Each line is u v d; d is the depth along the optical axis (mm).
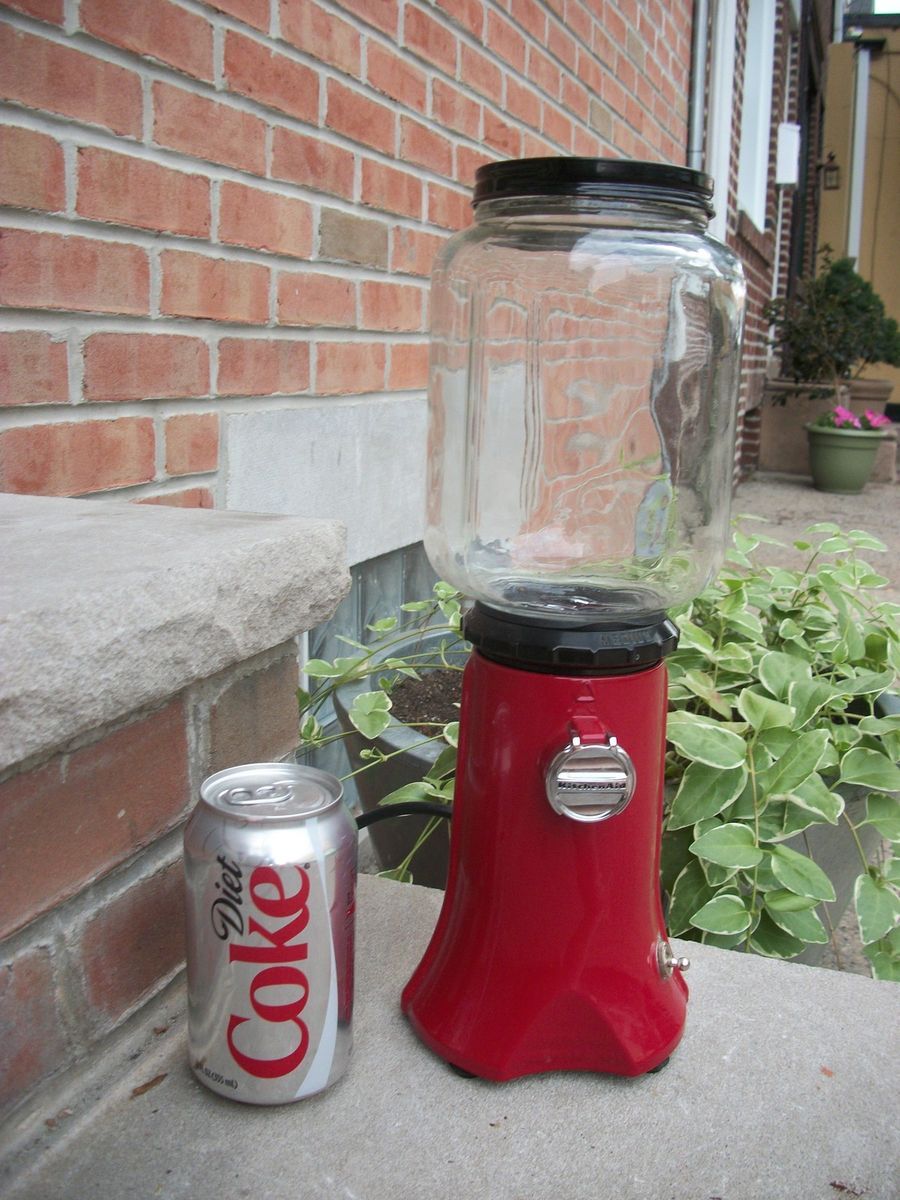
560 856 931
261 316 1892
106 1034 935
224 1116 900
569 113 3291
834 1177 867
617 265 1402
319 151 2012
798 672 1727
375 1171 851
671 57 4418
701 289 1455
